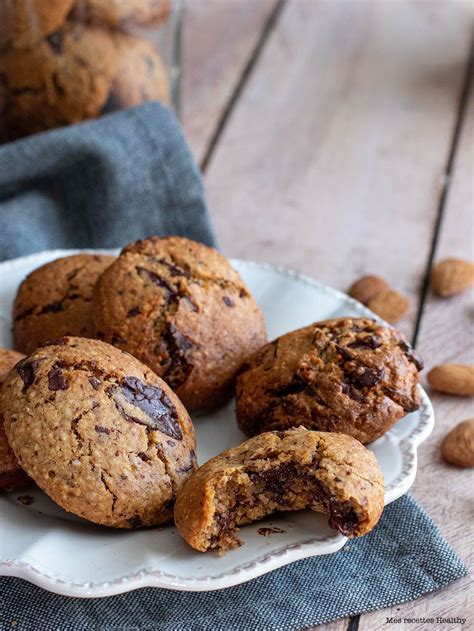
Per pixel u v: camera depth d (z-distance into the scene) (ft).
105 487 1.22
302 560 1.32
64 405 1.24
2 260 1.83
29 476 1.25
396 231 2.08
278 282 1.67
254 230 2.07
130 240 1.94
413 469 1.30
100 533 1.25
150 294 1.43
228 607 1.26
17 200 1.90
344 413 1.33
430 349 1.76
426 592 1.29
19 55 1.86
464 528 1.40
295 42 2.70
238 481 1.19
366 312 1.60
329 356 1.37
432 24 2.81
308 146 2.33
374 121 2.42
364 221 2.11
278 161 2.28
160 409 1.29
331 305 1.63
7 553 1.20
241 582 1.17
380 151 2.32
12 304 1.62
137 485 1.23
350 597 1.28
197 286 1.45
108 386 1.27
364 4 2.90
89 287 1.55
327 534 1.21
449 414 1.61
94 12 1.86
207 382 1.44
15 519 1.27
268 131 2.37
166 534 1.24
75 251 1.71
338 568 1.31
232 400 1.50
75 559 1.20
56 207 1.93
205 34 2.71
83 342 1.32
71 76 1.88
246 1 2.86
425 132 2.39
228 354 1.45
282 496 1.22
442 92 2.54
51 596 1.26
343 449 1.21
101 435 1.23
